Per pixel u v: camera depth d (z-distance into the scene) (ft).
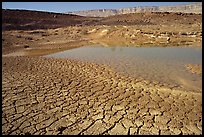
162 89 21.67
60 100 18.98
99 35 74.02
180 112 16.92
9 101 18.51
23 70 28.78
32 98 19.27
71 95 20.13
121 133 14.20
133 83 23.48
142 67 30.30
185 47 48.03
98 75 26.48
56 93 20.56
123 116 16.28
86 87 22.29
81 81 24.17
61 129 14.56
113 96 19.97
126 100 19.07
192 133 14.26
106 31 75.82
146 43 55.01
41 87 22.08
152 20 136.26
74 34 82.12
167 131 14.44
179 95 20.18
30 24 125.18
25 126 14.80
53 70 28.91
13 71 28.19
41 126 14.85
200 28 77.30
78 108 17.49
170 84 23.18
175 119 15.90
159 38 59.72
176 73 27.22
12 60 36.04
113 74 26.89
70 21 155.84
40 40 70.03
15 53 45.24
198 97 19.71
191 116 16.35
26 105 17.85
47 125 14.98
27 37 75.46
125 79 24.85
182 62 32.96
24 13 151.33
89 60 35.37
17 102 18.37
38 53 44.83
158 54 39.88
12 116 16.05
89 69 29.32
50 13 172.04
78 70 28.86
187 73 27.22
